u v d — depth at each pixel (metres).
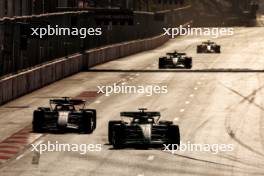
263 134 124.31
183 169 93.88
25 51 183.38
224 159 101.44
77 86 196.12
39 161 98.56
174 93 181.00
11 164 96.38
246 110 153.25
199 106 158.38
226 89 190.38
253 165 97.62
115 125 108.44
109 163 97.19
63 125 118.75
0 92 158.62
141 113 109.44
